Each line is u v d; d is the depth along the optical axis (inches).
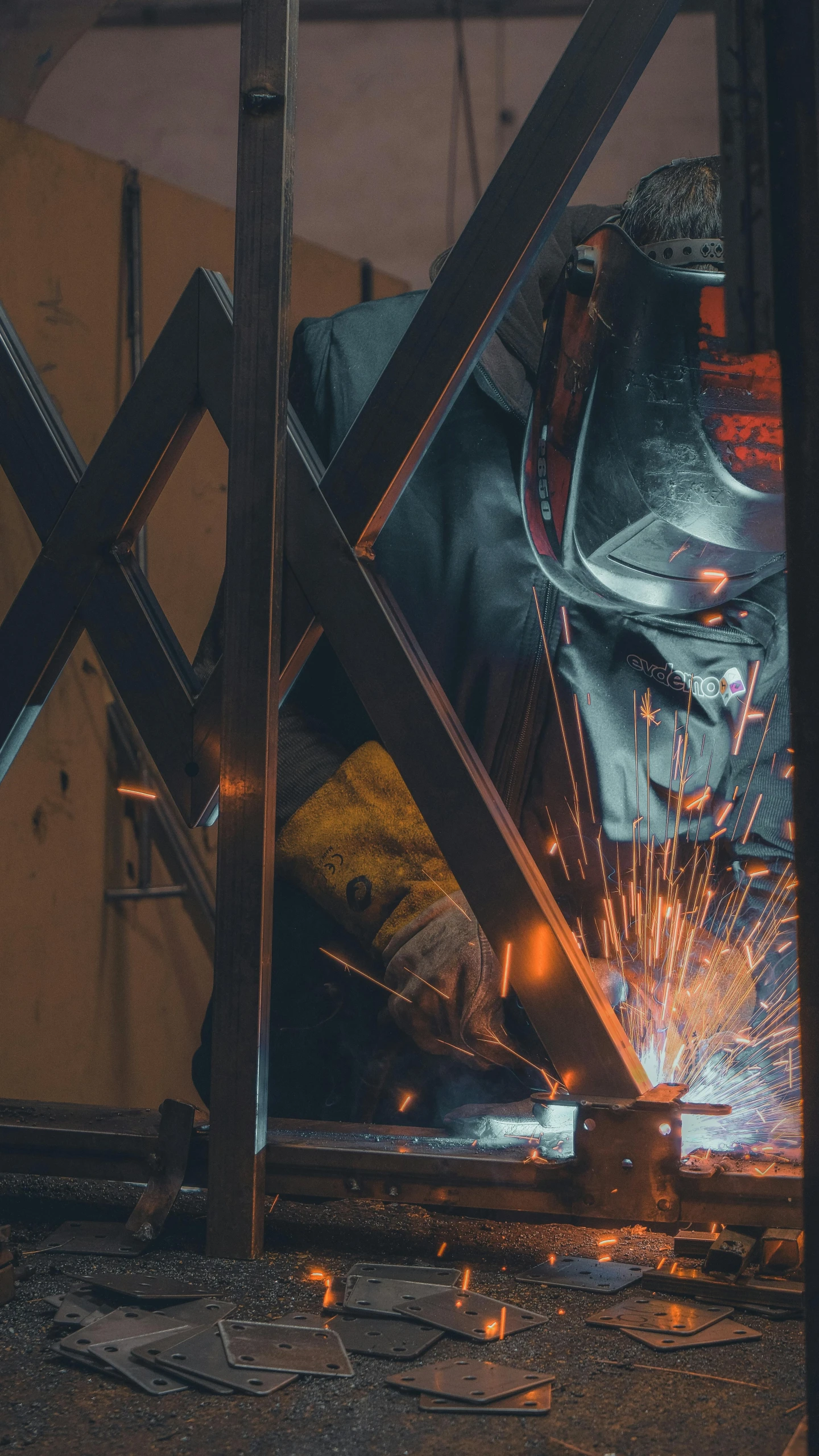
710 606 49.4
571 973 42.3
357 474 43.4
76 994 106.5
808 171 27.1
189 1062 120.6
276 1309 37.3
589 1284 39.3
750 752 57.3
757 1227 39.8
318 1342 34.9
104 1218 46.0
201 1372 32.9
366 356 59.1
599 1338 35.6
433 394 42.4
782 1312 37.1
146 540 112.9
